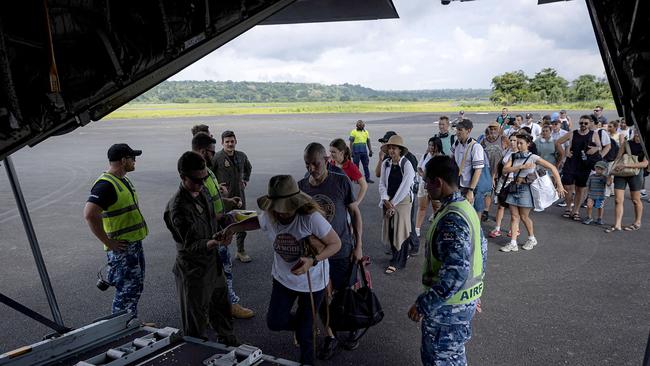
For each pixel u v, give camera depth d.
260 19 1.74
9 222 8.44
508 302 4.64
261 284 5.27
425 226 7.61
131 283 3.70
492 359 3.58
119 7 1.29
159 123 38.75
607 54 1.33
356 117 43.75
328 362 3.58
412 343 3.89
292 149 18.67
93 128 32.84
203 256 3.22
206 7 1.50
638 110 1.22
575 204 7.85
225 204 4.55
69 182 12.50
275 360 2.06
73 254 6.57
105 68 1.29
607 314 4.34
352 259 3.68
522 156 6.12
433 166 2.53
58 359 2.06
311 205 2.87
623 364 3.50
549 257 5.99
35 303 4.91
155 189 11.09
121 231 3.58
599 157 7.47
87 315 4.59
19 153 19.05
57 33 1.18
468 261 2.34
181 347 2.17
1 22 1.09
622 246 6.38
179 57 1.46
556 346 3.77
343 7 4.63
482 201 6.30
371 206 9.16
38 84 1.16
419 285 5.18
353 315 3.21
